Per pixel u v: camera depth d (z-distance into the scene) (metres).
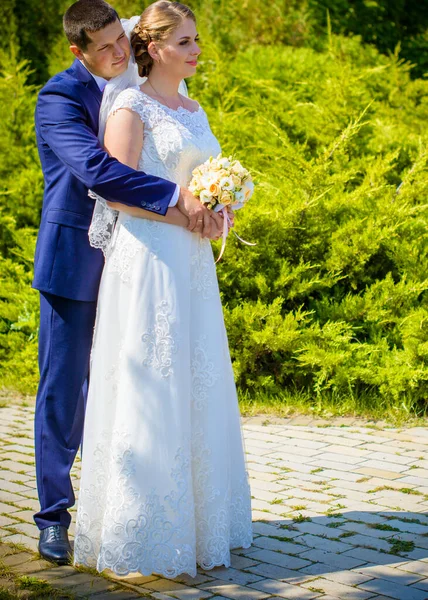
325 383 5.79
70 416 3.32
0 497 4.06
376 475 4.27
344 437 4.98
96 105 3.32
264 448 4.80
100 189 3.06
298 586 2.98
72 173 3.18
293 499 3.93
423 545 3.34
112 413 3.16
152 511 3.03
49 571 3.17
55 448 3.31
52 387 3.29
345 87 7.39
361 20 10.98
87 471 3.16
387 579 3.02
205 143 3.25
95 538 3.16
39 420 3.32
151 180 3.07
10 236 8.00
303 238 6.24
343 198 6.34
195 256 3.21
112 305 3.17
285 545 3.38
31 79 10.84
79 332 3.31
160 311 3.09
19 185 8.20
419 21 11.53
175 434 3.06
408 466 4.40
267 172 6.96
